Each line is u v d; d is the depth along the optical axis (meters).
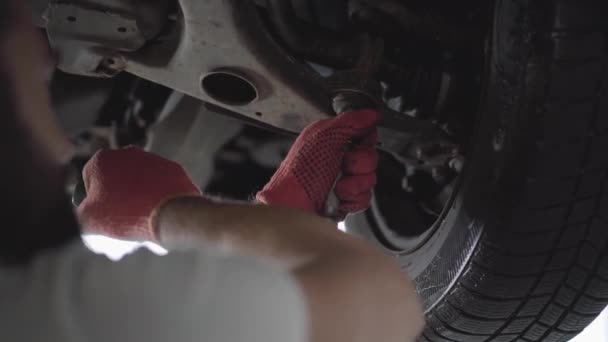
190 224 0.97
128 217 1.12
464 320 1.72
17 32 0.72
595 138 1.41
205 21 1.47
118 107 2.21
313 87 1.58
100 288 0.73
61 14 1.51
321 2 1.71
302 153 1.44
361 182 1.49
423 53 1.75
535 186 1.46
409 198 1.96
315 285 0.78
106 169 1.19
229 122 2.11
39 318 0.71
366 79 1.59
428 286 1.75
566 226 1.52
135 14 1.52
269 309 0.73
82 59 1.59
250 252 0.86
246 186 2.36
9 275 0.71
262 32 1.51
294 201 1.41
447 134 1.70
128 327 0.72
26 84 0.72
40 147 0.72
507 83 1.43
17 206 0.71
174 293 0.73
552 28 1.36
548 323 1.74
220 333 0.72
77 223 0.77
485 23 1.65
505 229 1.52
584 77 1.37
